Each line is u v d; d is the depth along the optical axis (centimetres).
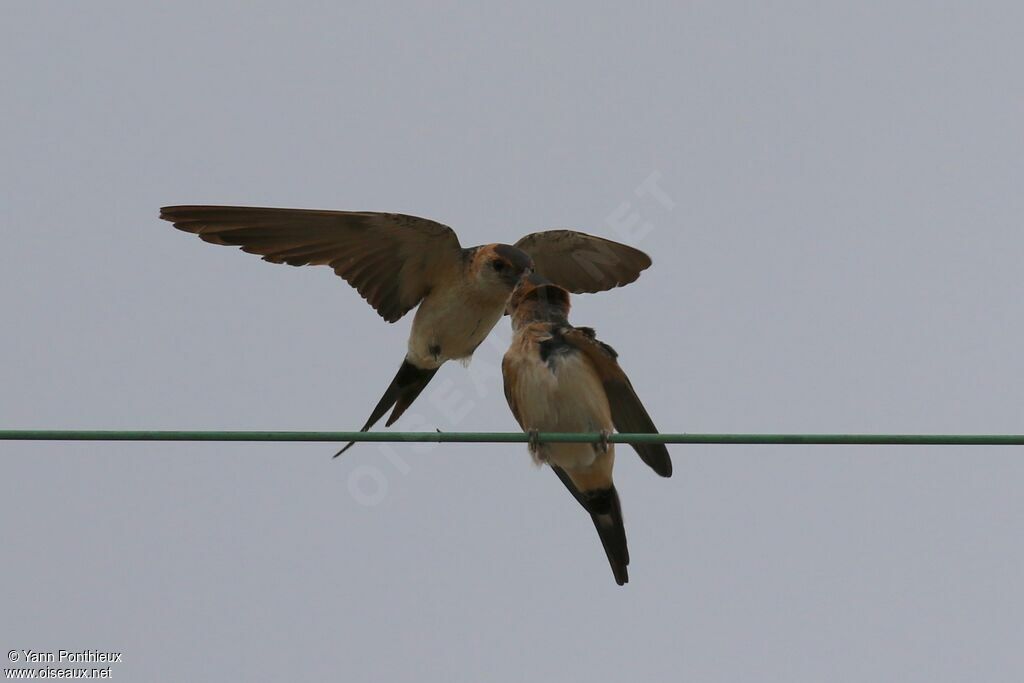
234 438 1054
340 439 1073
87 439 1042
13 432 1036
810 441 1088
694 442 1110
